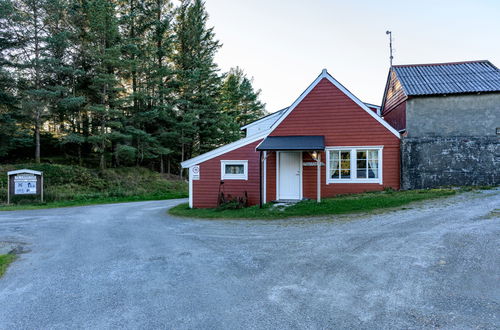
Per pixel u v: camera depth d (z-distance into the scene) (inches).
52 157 1050.7
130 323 133.4
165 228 370.6
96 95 996.6
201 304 150.0
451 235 245.9
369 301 145.6
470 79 602.9
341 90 536.4
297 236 282.7
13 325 135.6
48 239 328.5
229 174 560.4
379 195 470.6
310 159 536.7
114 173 995.9
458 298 144.4
